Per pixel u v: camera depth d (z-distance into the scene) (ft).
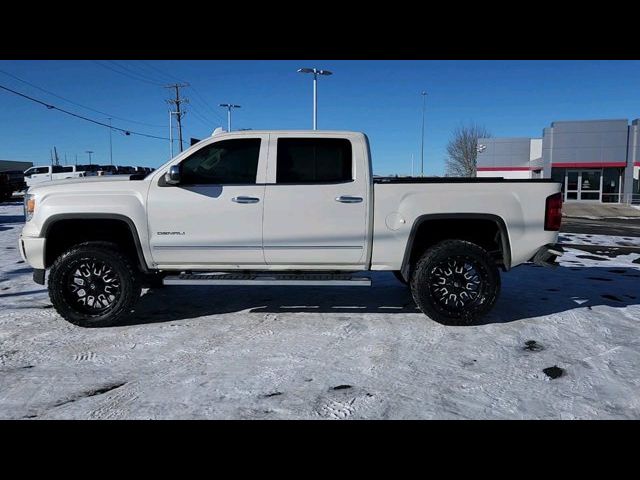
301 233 16.72
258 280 16.66
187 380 12.57
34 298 20.67
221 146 17.10
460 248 16.52
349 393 11.86
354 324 17.13
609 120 108.06
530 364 13.65
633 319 17.69
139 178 17.46
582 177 112.57
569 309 18.95
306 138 17.02
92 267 16.74
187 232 16.76
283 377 12.75
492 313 18.40
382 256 16.94
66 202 16.63
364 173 16.75
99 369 13.26
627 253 35.09
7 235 43.37
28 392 11.89
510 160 127.75
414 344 15.16
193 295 21.25
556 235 16.93
